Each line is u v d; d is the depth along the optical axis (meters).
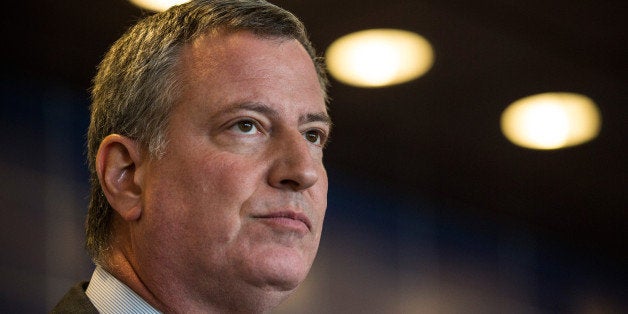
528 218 8.44
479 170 7.59
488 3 5.41
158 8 4.91
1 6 4.90
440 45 5.79
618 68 6.36
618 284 9.12
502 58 6.05
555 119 6.84
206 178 2.17
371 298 6.70
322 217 2.31
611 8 5.58
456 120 6.80
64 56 5.25
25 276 4.68
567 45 6.03
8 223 4.71
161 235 2.19
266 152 2.21
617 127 7.08
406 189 7.42
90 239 2.39
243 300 2.18
